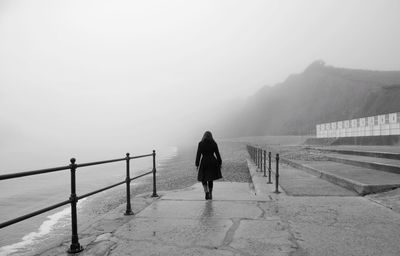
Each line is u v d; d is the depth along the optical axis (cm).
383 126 2733
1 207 1549
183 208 724
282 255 439
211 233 536
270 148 3528
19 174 361
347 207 713
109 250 464
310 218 623
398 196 777
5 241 949
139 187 1898
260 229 555
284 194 887
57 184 2328
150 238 514
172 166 3400
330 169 1332
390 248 462
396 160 1419
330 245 475
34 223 1170
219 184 1329
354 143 3234
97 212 1330
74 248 461
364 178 1013
